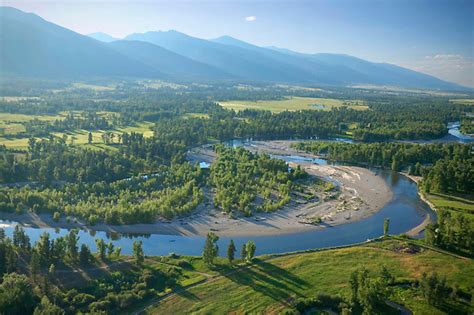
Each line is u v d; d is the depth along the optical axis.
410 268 139.75
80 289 124.94
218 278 133.62
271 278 133.38
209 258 141.25
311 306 117.94
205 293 124.44
